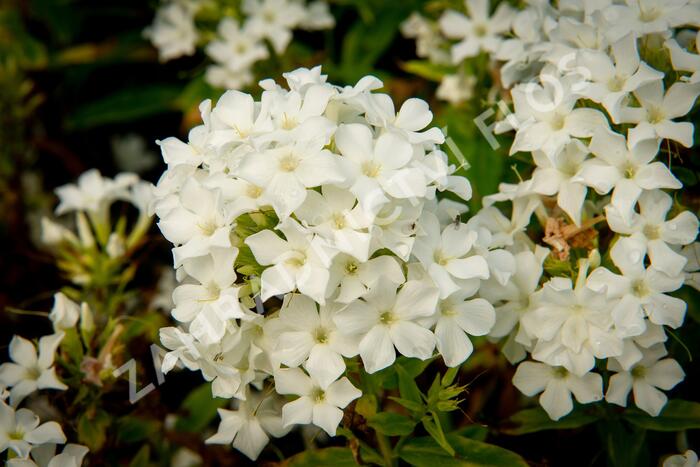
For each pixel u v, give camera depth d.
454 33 0.62
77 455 0.53
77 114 0.67
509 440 0.56
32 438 0.52
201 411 0.58
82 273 0.59
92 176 0.61
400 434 0.51
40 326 0.63
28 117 0.67
